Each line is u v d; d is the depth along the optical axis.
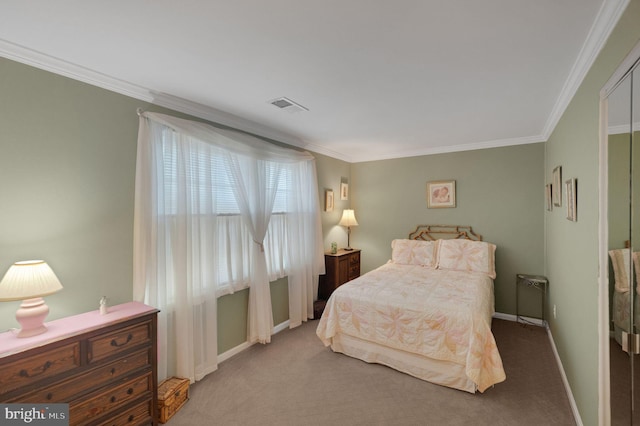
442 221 4.37
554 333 3.01
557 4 1.28
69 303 1.85
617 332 1.32
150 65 1.85
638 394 1.14
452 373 2.34
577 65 1.80
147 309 1.93
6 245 1.62
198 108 2.56
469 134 3.57
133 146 2.19
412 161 4.60
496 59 1.77
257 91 2.26
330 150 4.48
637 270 1.14
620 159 1.26
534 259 3.73
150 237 2.24
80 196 1.91
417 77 2.02
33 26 1.44
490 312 2.91
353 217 4.66
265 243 3.36
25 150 1.69
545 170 3.60
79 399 1.57
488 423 1.96
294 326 3.63
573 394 2.08
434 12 1.34
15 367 1.36
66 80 1.85
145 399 1.86
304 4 1.28
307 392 2.32
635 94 1.10
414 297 2.68
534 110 2.68
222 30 1.48
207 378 2.53
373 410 2.11
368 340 2.72
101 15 1.35
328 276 4.25
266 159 3.23
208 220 2.63
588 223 1.69
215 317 2.66
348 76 2.00
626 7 1.18
